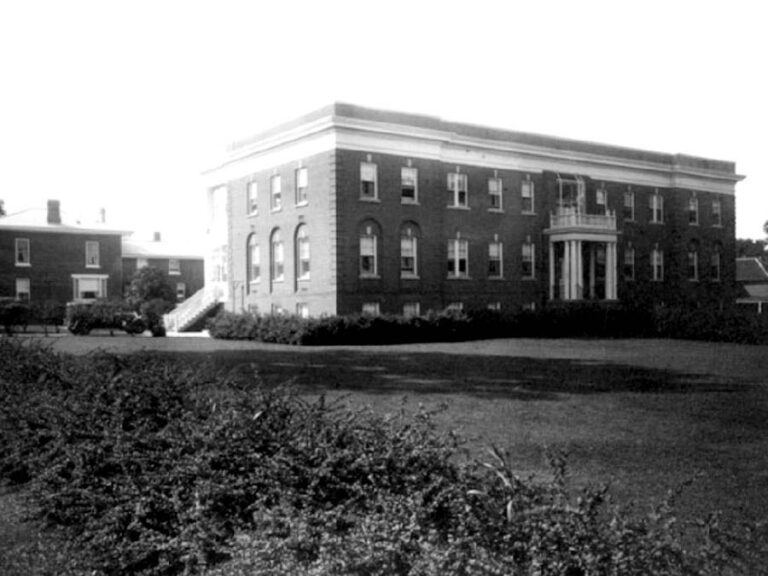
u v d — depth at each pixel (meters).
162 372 9.80
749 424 14.30
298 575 4.96
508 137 48.84
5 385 11.86
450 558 4.66
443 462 6.18
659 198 57.38
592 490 5.63
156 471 7.02
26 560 7.41
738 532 7.14
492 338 41.25
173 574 6.57
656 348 34.03
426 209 44.28
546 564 4.58
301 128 42.34
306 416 7.23
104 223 69.19
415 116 44.12
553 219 50.44
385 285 42.47
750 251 130.75
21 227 62.69
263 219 46.78
